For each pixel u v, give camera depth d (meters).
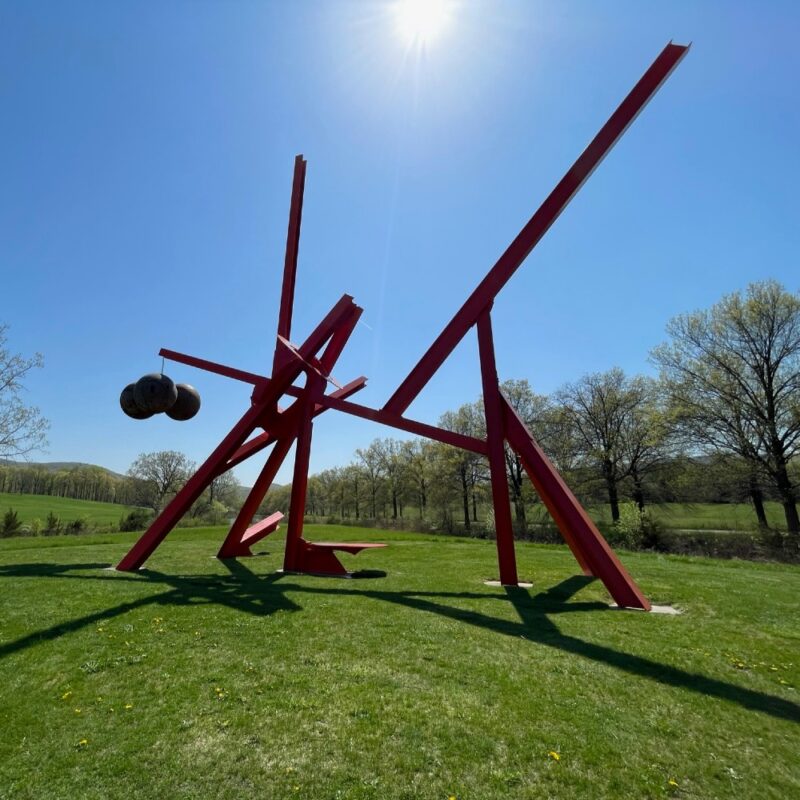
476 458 33.59
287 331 11.52
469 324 9.52
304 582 9.07
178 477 47.44
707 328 23.05
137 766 3.29
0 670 4.75
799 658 5.47
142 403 10.84
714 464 22.84
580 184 8.41
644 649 5.58
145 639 5.61
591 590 8.74
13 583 8.43
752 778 3.27
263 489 12.45
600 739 3.66
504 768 3.30
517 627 6.35
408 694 4.30
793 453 20.94
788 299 20.94
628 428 29.17
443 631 6.05
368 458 47.56
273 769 3.27
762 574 11.00
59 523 25.98
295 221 11.75
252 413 10.87
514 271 9.23
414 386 9.83
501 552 9.26
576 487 29.44
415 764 3.33
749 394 21.72
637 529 19.86
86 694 4.28
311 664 4.94
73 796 3.02
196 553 12.94
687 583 9.39
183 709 4.03
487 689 4.42
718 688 4.59
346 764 3.32
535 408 32.31
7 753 3.44
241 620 6.36
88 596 7.48
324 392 11.03
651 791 3.11
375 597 7.89
